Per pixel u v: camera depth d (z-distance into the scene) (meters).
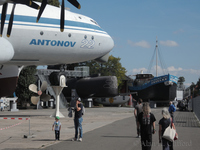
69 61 32.72
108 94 62.97
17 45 28.41
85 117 31.38
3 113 39.72
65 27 30.05
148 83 79.19
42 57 30.61
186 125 21.98
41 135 16.05
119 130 18.28
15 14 27.88
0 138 14.92
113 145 12.52
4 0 13.09
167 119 9.34
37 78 61.97
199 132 17.28
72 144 12.80
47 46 29.50
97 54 33.66
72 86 66.81
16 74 33.31
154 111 48.72
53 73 30.61
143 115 9.69
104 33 33.91
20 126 21.25
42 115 34.28
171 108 20.83
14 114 36.75
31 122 24.67
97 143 13.03
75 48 31.11
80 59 33.06
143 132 9.68
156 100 81.31
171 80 74.50
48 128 19.86
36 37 28.67
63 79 30.44
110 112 42.34
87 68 67.62
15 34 27.80
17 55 29.52
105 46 33.88
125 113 39.72
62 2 14.91
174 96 78.19
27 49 29.06
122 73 84.56
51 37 29.31
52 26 29.27
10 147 12.02
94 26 32.81
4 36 27.47
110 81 62.47
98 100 73.81
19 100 62.22
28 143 13.14
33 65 33.03
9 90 33.59
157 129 18.92
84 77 67.12
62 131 17.89
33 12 28.77
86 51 32.22
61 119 28.02
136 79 84.88
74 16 31.38
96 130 18.28
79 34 30.84
